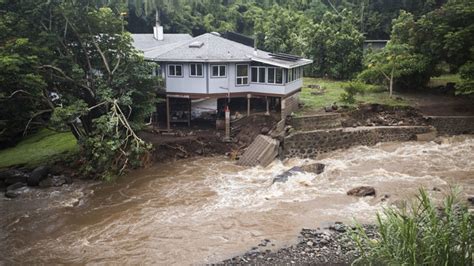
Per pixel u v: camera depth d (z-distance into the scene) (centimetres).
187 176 2417
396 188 2109
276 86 2928
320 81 4388
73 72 2409
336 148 2766
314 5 6669
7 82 2147
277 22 5191
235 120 3042
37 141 3117
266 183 2284
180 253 1575
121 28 2659
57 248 1655
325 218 1823
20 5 2311
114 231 1783
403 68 3544
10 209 2045
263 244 1616
